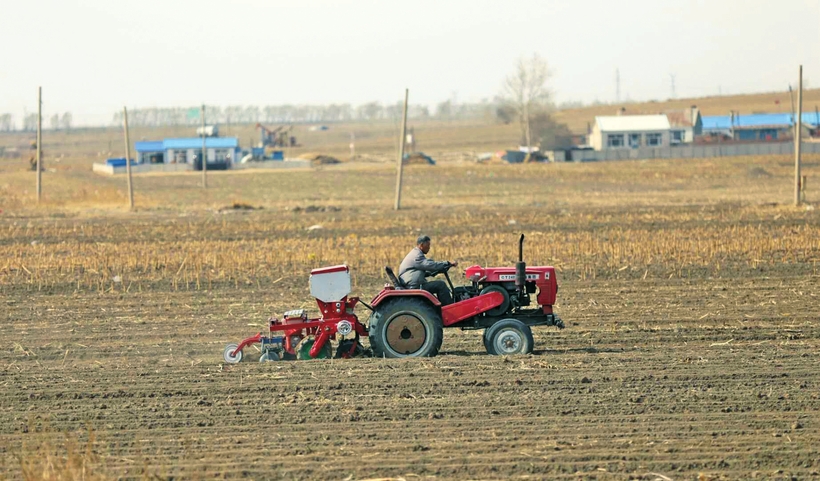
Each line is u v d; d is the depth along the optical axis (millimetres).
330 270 51000
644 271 85000
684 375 45125
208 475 32938
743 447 34875
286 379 45562
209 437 37281
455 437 36562
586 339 56656
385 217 152125
